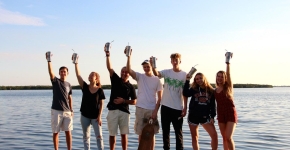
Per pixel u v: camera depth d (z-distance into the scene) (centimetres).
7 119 2392
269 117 2595
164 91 857
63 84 901
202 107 830
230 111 809
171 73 858
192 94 839
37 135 1565
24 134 1599
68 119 906
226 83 819
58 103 891
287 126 1977
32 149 1205
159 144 1312
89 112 860
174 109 843
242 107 3966
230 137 805
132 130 1741
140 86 861
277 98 7150
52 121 891
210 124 832
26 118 2478
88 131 870
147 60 855
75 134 1588
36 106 4206
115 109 850
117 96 852
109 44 834
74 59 870
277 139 1488
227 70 815
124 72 853
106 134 1611
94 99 863
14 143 1334
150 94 856
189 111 846
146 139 830
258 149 1251
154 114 848
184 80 852
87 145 862
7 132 1673
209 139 1460
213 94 838
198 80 834
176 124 849
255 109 3597
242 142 1409
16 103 5053
